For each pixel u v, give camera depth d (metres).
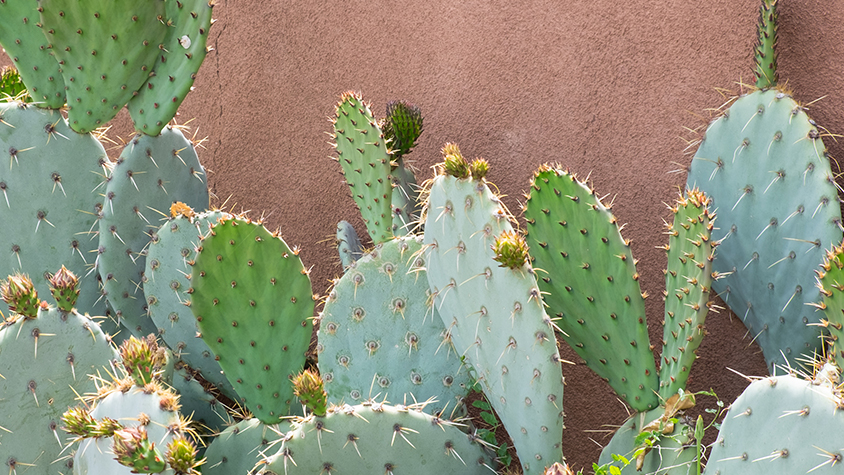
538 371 1.96
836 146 2.13
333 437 1.99
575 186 2.06
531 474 2.01
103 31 2.21
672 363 2.04
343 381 2.14
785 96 2.09
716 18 2.18
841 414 1.85
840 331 1.98
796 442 1.87
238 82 2.56
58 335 2.05
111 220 2.24
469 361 2.06
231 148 2.58
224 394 2.30
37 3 2.21
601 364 2.09
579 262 2.07
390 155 2.27
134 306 2.29
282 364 2.14
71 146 2.27
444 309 2.05
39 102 2.26
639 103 2.24
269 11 2.51
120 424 1.92
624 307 2.05
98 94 2.25
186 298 2.23
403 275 2.14
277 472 1.98
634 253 2.25
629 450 2.05
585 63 2.27
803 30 2.14
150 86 2.26
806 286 2.09
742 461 1.90
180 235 2.22
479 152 2.35
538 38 2.29
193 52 2.23
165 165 2.29
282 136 2.53
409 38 2.39
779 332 2.13
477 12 2.34
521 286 1.96
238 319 2.13
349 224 2.40
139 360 1.96
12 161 2.25
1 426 2.04
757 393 1.90
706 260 2.01
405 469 2.01
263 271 2.13
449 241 2.02
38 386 2.05
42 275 2.28
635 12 2.23
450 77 2.37
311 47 2.48
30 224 2.26
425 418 2.02
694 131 2.19
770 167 2.10
